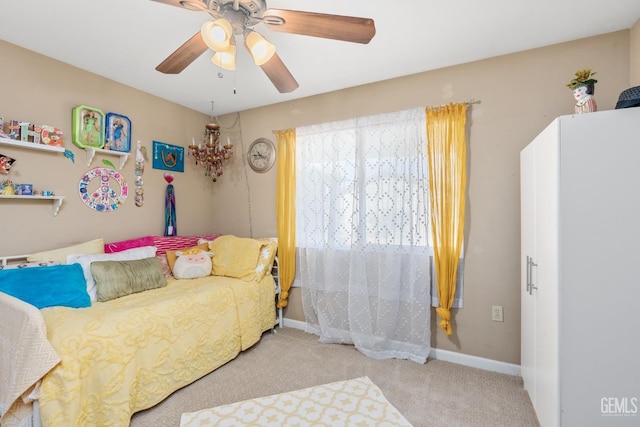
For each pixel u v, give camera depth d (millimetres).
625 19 1746
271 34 1893
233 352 2340
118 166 2605
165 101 3000
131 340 1664
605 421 1199
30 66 2078
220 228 3512
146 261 2350
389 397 1884
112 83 2551
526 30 1859
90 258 2164
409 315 2406
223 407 1791
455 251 2244
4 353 1418
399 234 2420
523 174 1904
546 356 1421
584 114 1218
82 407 1445
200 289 2277
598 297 1204
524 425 1627
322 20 1316
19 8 1651
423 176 2344
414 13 1700
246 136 3312
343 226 2662
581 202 1223
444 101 2336
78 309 1778
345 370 2211
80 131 2307
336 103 2775
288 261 2971
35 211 2104
